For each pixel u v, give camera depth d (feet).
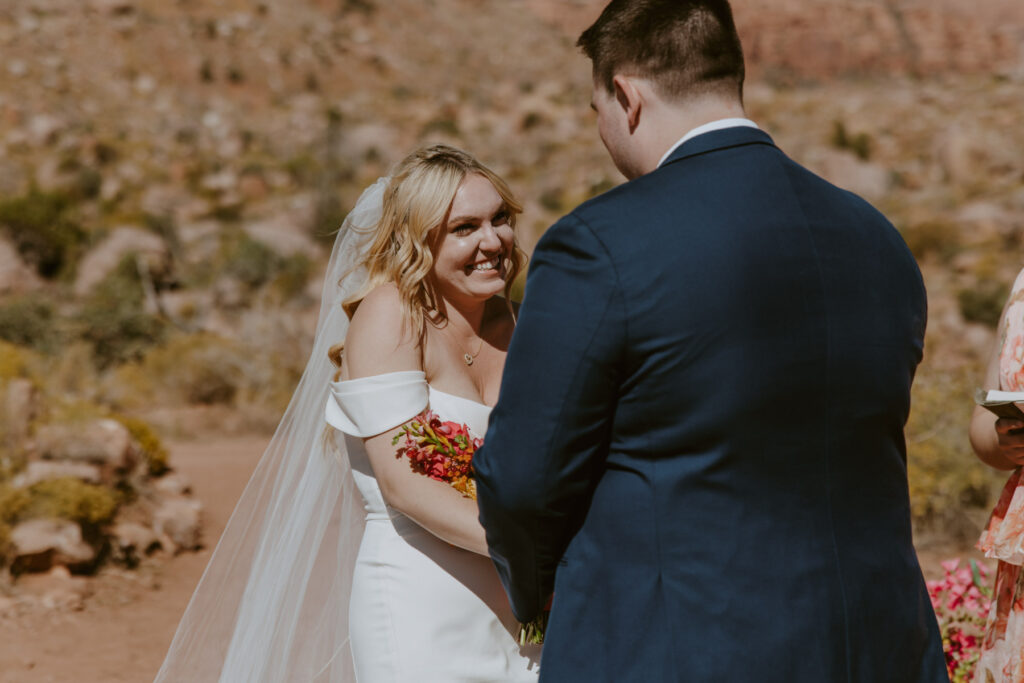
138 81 220.23
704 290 5.45
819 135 171.63
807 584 5.50
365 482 8.38
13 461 23.39
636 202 5.69
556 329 5.59
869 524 5.78
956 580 12.97
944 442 24.91
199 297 92.17
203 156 170.71
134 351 68.59
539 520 5.77
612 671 5.59
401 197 8.22
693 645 5.46
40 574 21.07
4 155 154.10
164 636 18.44
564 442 5.60
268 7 273.13
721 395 5.45
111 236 95.81
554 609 5.88
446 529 7.56
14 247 91.71
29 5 229.86
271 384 61.62
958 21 355.97
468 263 8.29
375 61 264.31
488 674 8.09
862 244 5.86
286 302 91.86
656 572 5.57
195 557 23.88
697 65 5.91
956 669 12.12
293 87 242.37
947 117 184.85
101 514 22.39
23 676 16.14
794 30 338.95
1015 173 138.21
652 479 5.61
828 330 5.59
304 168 156.56
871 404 5.72
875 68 340.18
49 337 67.77
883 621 5.73
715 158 5.81
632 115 6.07
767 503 5.53
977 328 76.28
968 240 104.99
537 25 322.75
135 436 27.30
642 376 5.52
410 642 7.98
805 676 5.42
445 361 8.32
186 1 259.39
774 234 5.61
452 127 186.70
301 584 9.05
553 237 5.78
